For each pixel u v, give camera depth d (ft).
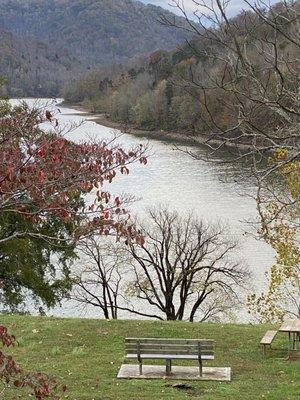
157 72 460.14
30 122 31.04
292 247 95.30
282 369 52.85
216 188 209.97
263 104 30.01
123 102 433.07
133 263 140.26
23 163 28.71
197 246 124.67
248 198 189.67
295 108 31.53
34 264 102.32
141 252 137.59
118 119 432.66
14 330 65.57
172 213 155.94
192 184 220.23
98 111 569.64
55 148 29.27
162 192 207.21
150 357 49.24
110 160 31.12
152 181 230.27
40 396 27.09
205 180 227.40
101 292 135.64
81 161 30.12
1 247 94.79
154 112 303.48
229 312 120.47
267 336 58.44
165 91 299.79
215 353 58.80
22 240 94.38
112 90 590.96
